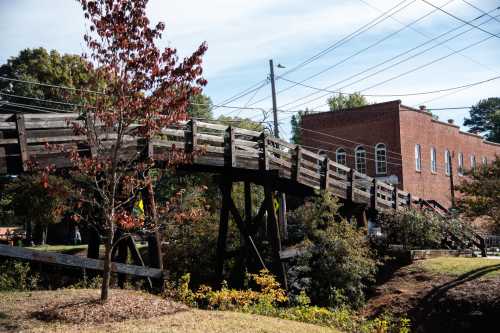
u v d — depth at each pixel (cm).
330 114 4238
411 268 1967
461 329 1488
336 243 1789
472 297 1587
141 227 1329
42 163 1258
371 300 1795
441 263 1978
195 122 1566
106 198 1185
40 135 1262
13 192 2612
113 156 1204
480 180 2122
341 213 2248
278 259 1756
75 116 1312
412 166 3991
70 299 1146
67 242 3991
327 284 1783
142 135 1203
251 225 1845
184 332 959
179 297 1375
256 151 1769
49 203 2442
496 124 8181
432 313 1595
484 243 2497
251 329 1034
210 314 1170
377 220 2359
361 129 4072
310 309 1378
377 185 2325
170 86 1132
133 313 1098
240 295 1417
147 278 1423
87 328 957
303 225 1933
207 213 2202
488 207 2109
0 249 1196
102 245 2958
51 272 1498
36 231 3744
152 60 1101
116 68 1115
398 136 3891
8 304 1077
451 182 4147
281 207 2642
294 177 1938
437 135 4425
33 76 3612
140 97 1134
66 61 3622
